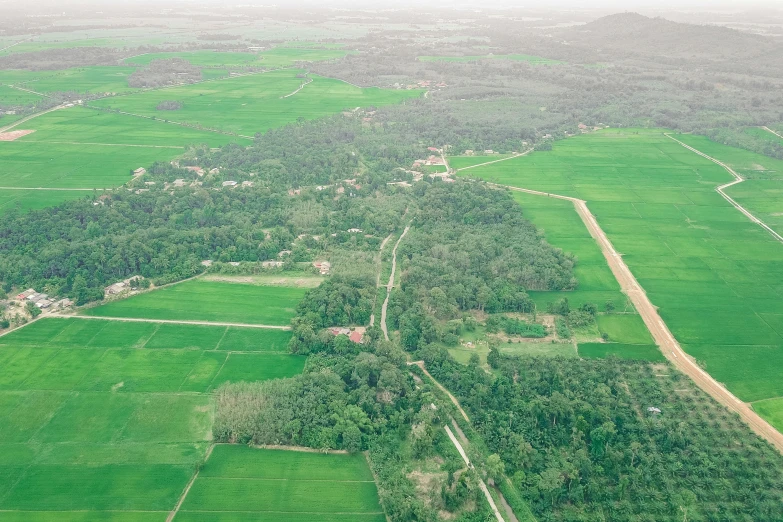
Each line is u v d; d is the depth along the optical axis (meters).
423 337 173.88
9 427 139.00
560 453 133.38
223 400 145.75
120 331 177.00
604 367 158.62
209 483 124.94
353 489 124.81
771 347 170.12
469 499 123.06
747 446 131.25
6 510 117.50
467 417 146.00
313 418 140.38
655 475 125.19
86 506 118.81
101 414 143.38
